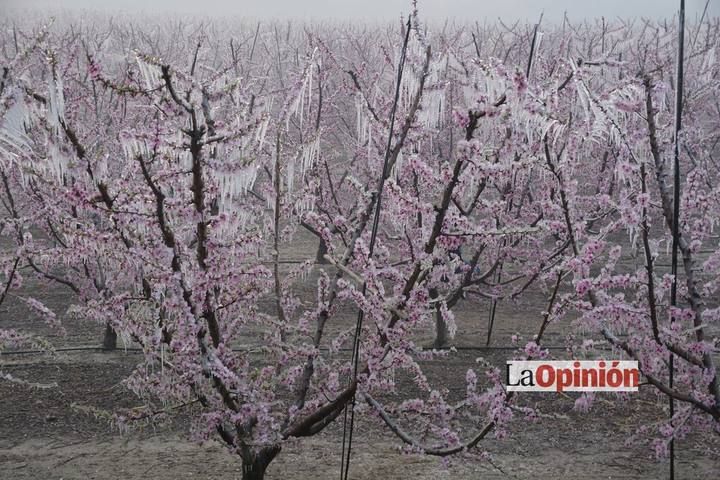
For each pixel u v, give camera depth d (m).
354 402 4.59
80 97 8.95
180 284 4.10
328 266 12.81
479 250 8.28
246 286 4.62
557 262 7.96
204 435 4.55
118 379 8.10
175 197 4.49
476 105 3.89
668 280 4.48
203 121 4.25
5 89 4.18
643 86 4.60
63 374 8.23
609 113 4.46
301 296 11.14
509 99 3.81
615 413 7.42
